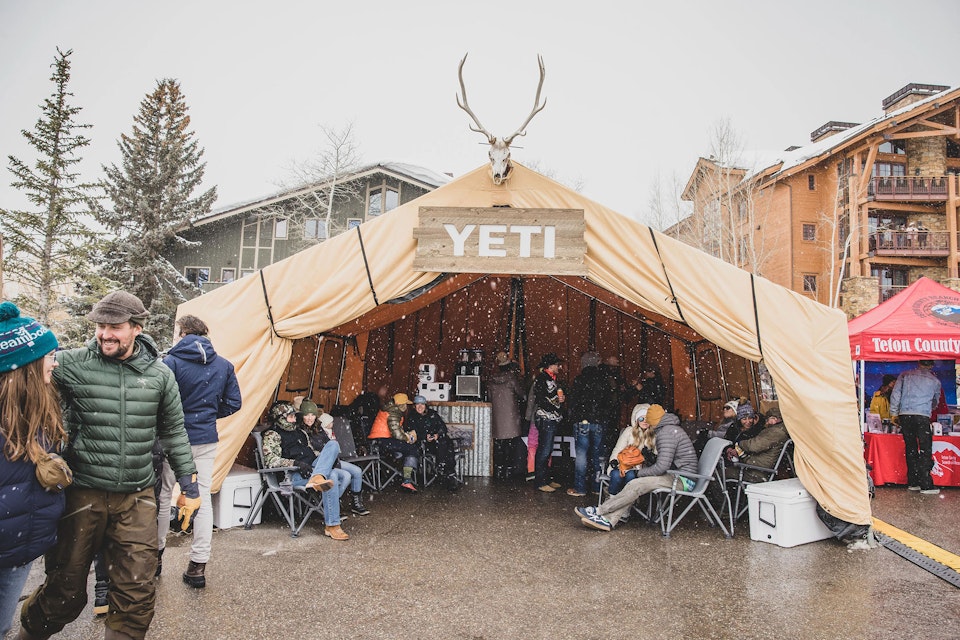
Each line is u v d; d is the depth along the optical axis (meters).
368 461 7.73
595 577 4.43
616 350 10.95
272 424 5.88
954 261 24.41
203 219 24.16
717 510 6.74
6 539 2.26
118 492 2.73
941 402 10.00
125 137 22.91
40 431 2.39
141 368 2.83
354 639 3.35
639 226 5.89
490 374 10.55
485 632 3.47
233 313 5.95
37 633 2.71
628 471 6.20
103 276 20.81
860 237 24.77
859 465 5.36
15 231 18.47
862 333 8.52
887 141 25.52
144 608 2.74
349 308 5.98
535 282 10.84
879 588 4.26
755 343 5.65
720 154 26.09
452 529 5.74
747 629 3.56
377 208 25.56
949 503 7.33
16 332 2.29
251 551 4.90
